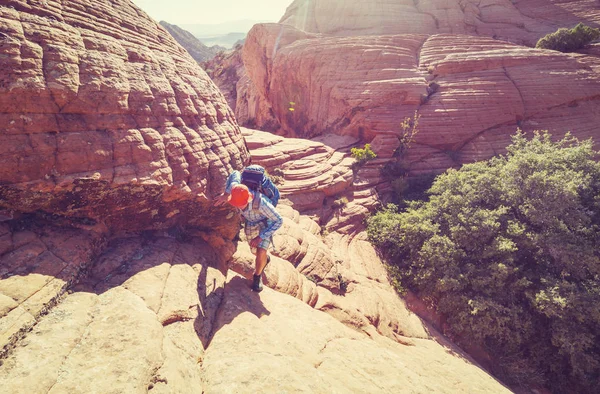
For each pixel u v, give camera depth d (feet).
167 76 12.83
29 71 7.99
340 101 76.74
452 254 32.27
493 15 122.21
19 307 6.88
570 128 64.85
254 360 8.67
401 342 22.06
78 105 8.99
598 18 107.24
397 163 61.16
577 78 67.92
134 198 10.73
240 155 16.44
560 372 27.20
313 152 55.67
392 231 39.75
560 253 29.53
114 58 10.57
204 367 8.46
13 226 8.59
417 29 116.78
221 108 16.53
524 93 66.39
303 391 7.66
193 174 12.39
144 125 10.85
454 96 66.90
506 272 29.09
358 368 11.00
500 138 63.98
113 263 10.25
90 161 9.13
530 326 27.86
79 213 9.82
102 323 7.73
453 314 30.14
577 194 32.32
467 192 38.47
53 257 8.54
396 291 32.42
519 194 34.78
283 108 99.76
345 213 44.78
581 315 25.98
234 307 11.62
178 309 9.60
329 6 126.93
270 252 22.29
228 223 15.64
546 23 116.78
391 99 69.26
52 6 9.30
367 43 81.76
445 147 64.28
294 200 41.65
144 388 6.45
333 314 18.99
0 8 7.95
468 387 16.17
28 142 7.95
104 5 11.44
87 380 6.15
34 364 6.07
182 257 12.50
